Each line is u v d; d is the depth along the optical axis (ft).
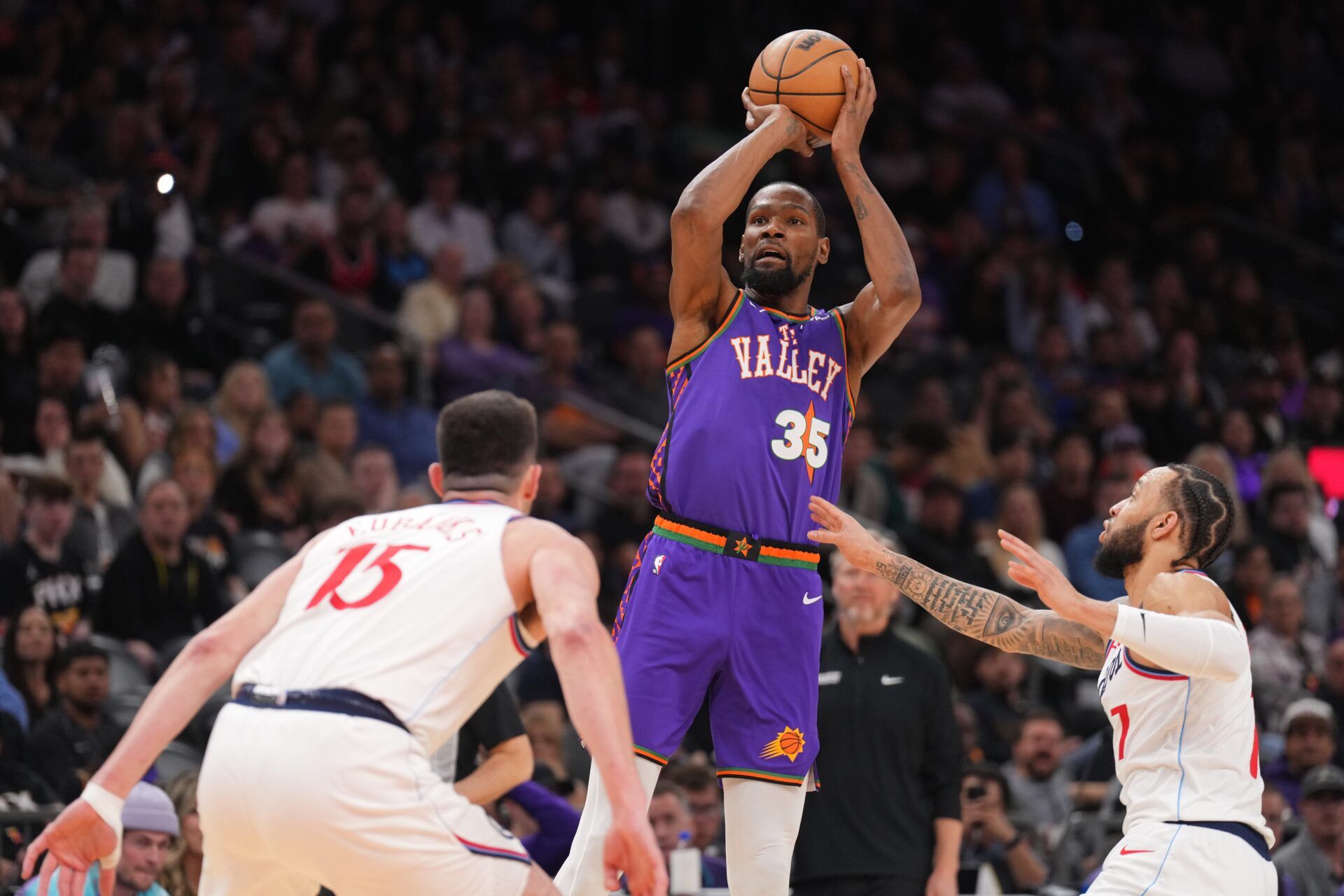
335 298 53.16
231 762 14.49
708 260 19.12
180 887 25.21
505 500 16.29
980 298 64.90
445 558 15.20
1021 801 34.91
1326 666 42.57
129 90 56.34
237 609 15.51
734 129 74.08
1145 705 18.57
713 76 74.74
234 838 14.64
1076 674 43.32
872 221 19.86
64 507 34.91
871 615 27.17
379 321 53.31
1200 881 17.75
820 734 26.89
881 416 59.62
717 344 19.47
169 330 47.91
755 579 19.03
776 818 19.07
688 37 75.20
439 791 14.56
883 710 26.76
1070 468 51.83
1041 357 63.05
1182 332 64.75
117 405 42.32
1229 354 67.82
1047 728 35.29
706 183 18.95
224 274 53.62
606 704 13.89
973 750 35.24
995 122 76.84
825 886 26.55
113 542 38.17
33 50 56.29
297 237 55.36
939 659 27.73
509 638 15.12
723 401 19.17
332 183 58.59
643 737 18.54
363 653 14.71
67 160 53.83
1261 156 82.53
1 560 33.99
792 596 19.21
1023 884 30.99
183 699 14.94
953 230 68.64
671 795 27.76
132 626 34.99
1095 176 76.95
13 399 41.63
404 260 56.70
